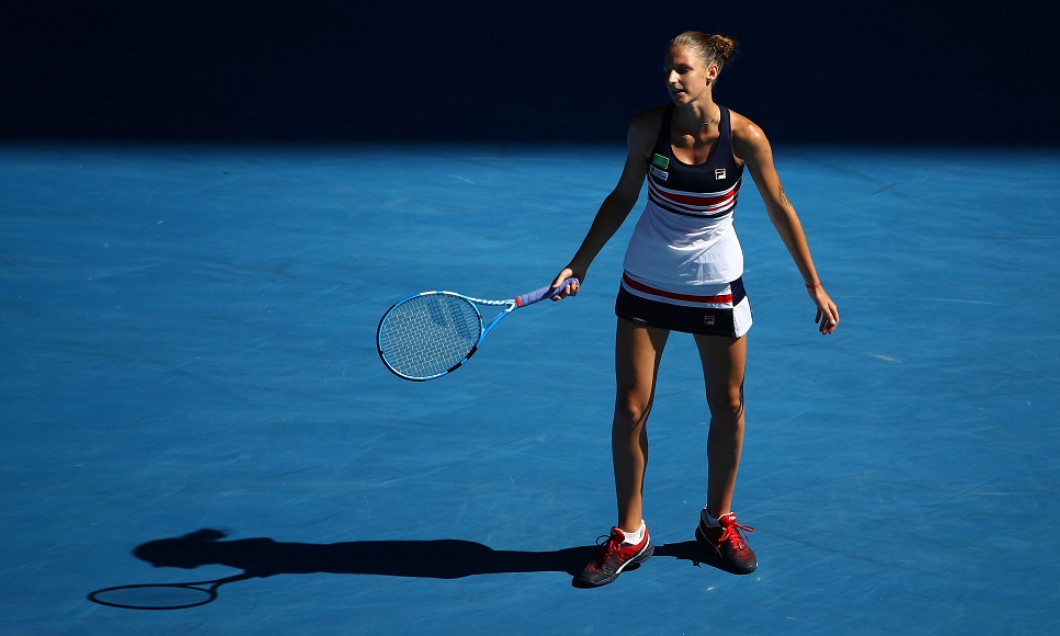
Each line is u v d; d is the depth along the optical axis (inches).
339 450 766.5
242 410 815.7
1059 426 800.3
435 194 1279.5
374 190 1286.9
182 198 1248.8
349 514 697.6
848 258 1109.7
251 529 679.7
